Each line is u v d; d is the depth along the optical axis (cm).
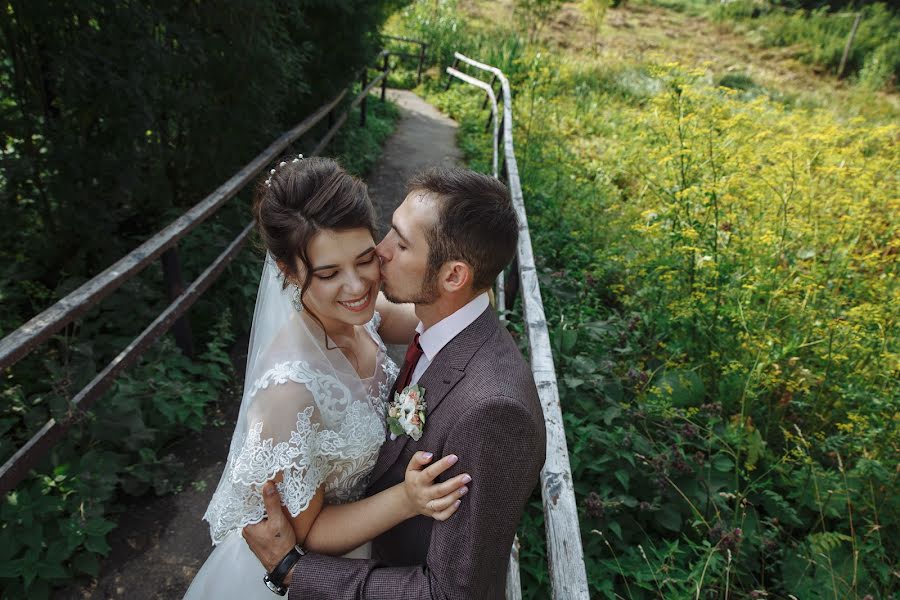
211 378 360
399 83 1411
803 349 358
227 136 462
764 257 412
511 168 534
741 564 267
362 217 121
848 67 1928
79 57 317
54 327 235
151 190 429
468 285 123
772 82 1686
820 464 321
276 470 120
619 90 1320
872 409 318
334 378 128
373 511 123
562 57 1560
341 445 128
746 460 306
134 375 325
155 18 350
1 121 322
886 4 2316
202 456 317
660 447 302
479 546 111
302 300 127
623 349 381
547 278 473
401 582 116
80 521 244
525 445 111
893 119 1349
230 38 429
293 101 610
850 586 257
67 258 379
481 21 1939
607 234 583
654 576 240
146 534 270
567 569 165
